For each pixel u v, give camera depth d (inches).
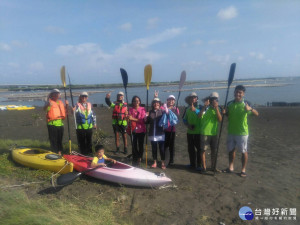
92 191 183.0
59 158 209.6
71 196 173.2
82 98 247.6
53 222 124.2
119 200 170.4
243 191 187.0
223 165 248.4
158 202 169.0
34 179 195.9
